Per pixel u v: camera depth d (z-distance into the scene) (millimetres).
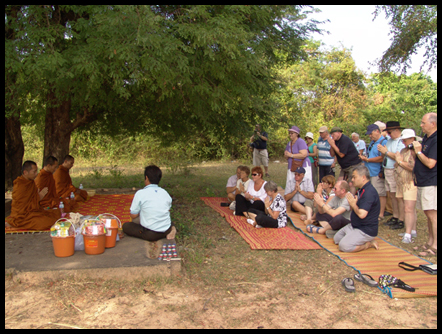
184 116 9016
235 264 4789
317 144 8664
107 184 11352
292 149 7730
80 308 3531
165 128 9680
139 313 3482
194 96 6578
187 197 9453
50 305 3557
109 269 4066
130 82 6594
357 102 24219
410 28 10641
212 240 5805
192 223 6598
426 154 5074
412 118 17656
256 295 3924
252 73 7250
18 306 3521
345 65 24234
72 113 9375
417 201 5336
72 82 5594
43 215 5617
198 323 3340
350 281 4168
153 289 3971
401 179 5809
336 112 24406
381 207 7301
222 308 3631
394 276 4324
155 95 7484
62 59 4859
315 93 24766
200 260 4758
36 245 4797
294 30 8266
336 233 5566
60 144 8352
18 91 5734
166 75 5305
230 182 8109
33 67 4676
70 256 4383
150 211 4961
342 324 3377
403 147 6281
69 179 7914
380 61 11578
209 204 8516
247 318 3451
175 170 14586
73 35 5285
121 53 4992
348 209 5961
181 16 5734
